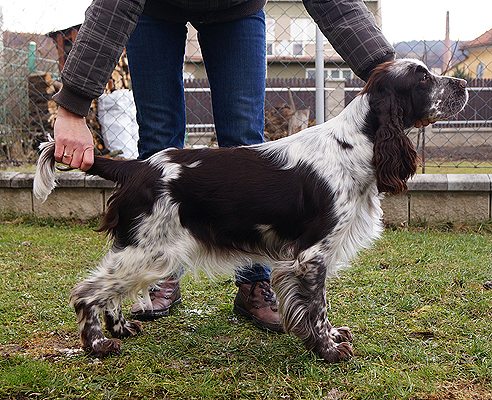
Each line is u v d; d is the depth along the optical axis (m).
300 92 7.20
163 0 2.51
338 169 2.17
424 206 4.58
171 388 1.93
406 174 2.24
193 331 2.55
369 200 2.28
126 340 2.43
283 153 2.25
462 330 2.42
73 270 3.50
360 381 1.95
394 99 2.21
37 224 4.91
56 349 2.31
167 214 2.18
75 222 4.93
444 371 2.02
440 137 7.35
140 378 2.01
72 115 2.22
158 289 2.78
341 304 2.83
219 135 2.79
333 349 2.18
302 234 2.17
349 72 6.88
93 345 2.22
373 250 3.84
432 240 4.09
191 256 2.24
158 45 2.61
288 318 2.19
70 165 2.25
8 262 3.67
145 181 2.20
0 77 6.96
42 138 7.21
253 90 2.69
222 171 2.21
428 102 2.24
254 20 2.65
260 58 2.70
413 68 2.24
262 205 2.17
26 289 3.10
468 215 4.55
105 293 2.22
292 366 2.13
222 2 2.49
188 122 6.56
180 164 2.24
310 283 2.15
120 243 2.24
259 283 2.63
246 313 2.69
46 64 7.78
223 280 3.34
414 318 2.60
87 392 1.90
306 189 2.15
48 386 1.93
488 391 1.88
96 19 2.17
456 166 5.13
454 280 3.11
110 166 2.30
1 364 2.12
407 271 3.33
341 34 2.49
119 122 6.52
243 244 2.26
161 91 2.67
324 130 2.29
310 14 2.56
